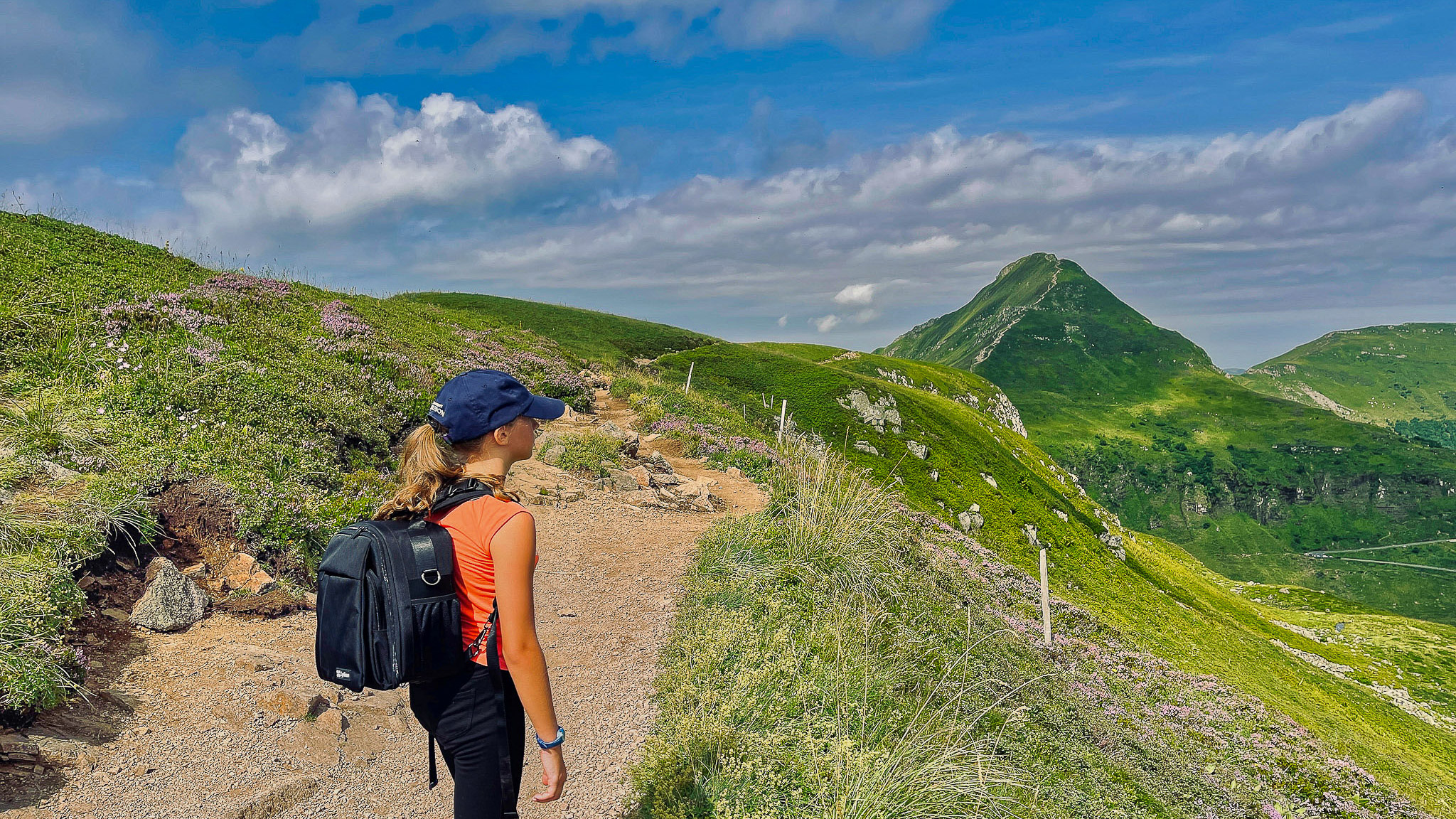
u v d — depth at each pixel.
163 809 3.75
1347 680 56.69
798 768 4.82
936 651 8.50
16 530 5.44
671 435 18.20
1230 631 55.06
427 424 2.46
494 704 2.33
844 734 5.20
